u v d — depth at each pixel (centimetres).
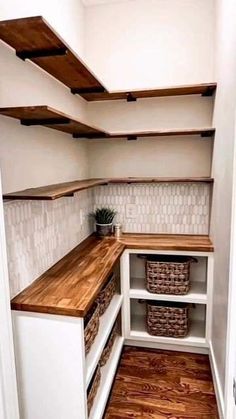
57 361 145
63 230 213
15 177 157
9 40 143
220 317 189
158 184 268
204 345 239
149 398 200
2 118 146
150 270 243
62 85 217
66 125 184
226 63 179
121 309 248
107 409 191
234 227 117
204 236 262
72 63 174
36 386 149
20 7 158
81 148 262
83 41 263
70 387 145
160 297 244
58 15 207
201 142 259
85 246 239
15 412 132
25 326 145
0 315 122
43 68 183
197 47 248
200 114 256
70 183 212
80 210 249
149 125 267
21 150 162
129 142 273
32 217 168
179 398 199
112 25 262
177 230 270
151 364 233
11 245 148
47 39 143
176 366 231
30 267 167
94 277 175
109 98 264
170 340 246
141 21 257
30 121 163
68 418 149
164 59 255
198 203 262
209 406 192
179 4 248
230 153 162
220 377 186
